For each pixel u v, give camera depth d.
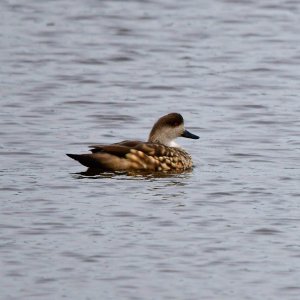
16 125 40.22
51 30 55.28
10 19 57.12
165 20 57.31
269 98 44.66
